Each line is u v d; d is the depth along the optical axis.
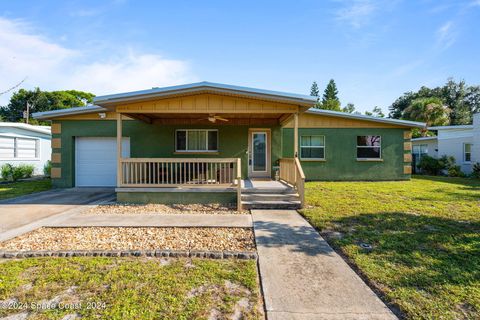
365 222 5.63
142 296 2.84
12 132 14.81
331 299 2.83
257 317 2.53
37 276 3.29
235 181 9.59
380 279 3.21
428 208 6.80
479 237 4.66
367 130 12.78
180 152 11.05
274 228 5.39
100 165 11.21
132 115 9.40
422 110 21.86
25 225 5.54
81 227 5.44
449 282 3.12
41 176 15.73
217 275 3.34
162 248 4.30
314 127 12.70
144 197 7.88
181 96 7.75
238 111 7.80
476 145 15.60
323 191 9.59
